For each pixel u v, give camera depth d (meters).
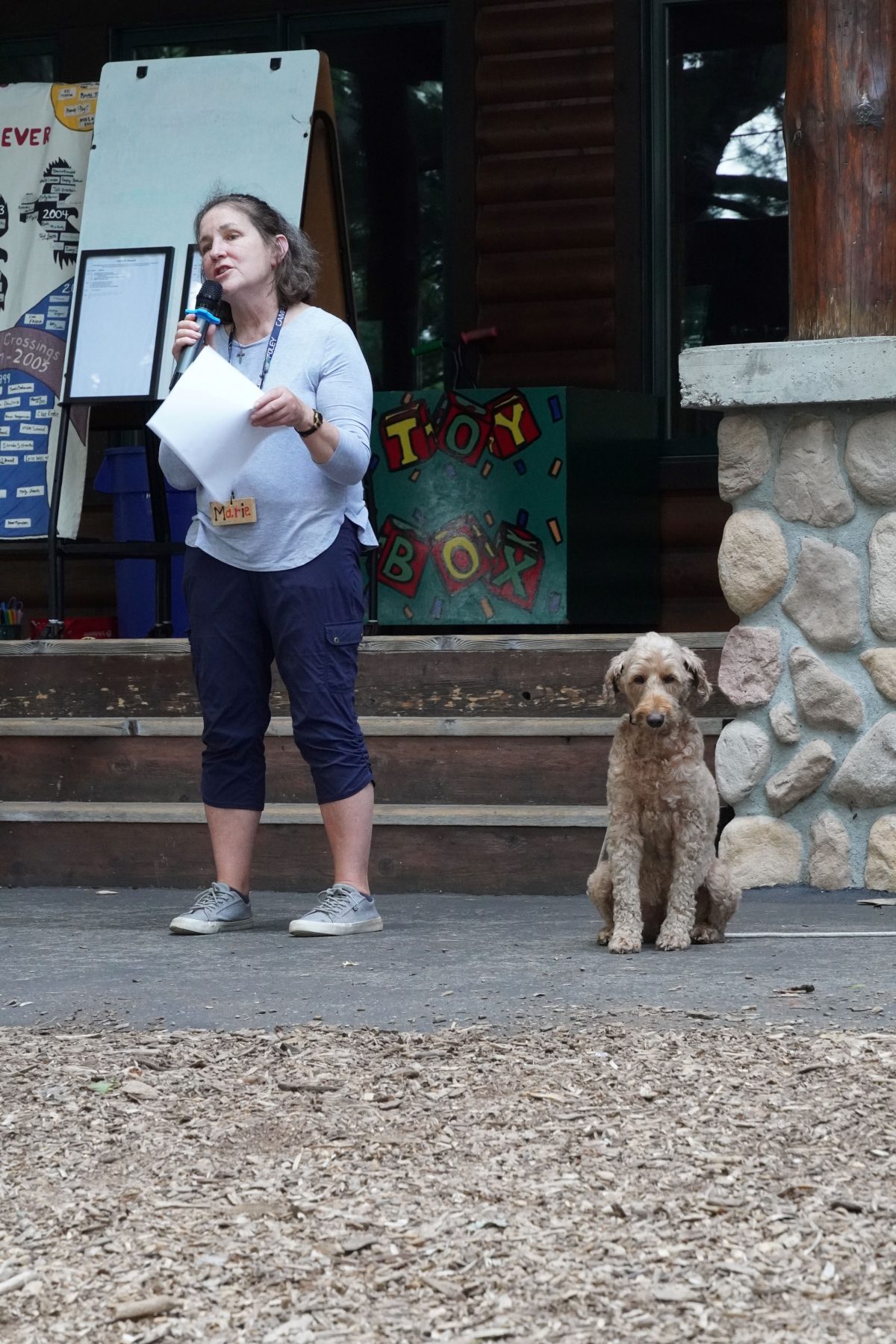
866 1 6.25
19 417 8.74
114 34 10.53
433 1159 3.03
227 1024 4.03
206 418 5.10
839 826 6.25
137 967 4.82
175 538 8.78
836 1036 3.70
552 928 5.61
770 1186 2.85
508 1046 3.71
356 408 5.44
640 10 9.69
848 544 6.26
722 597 9.77
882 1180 2.86
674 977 4.46
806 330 6.38
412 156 10.32
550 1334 2.34
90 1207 2.85
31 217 8.86
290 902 6.46
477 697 6.89
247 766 5.69
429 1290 2.49
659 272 9.82
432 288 10.37
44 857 7.04
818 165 6.32
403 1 10.09
